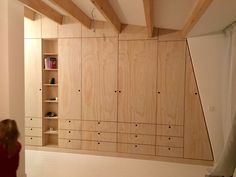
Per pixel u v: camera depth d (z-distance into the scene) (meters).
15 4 3.04
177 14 3.29
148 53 4.35
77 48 4.64
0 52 2.93
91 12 4.07
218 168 3.03
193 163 4.21
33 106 4.80
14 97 3.07
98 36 4.54
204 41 4.07
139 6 3.28
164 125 4.32
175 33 4.22
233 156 2.93
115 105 4.52
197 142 4.19
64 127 4.76
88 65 4.61
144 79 4.38
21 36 3.19
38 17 4.73
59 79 4.74
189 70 4.18
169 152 4.32
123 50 4.45
